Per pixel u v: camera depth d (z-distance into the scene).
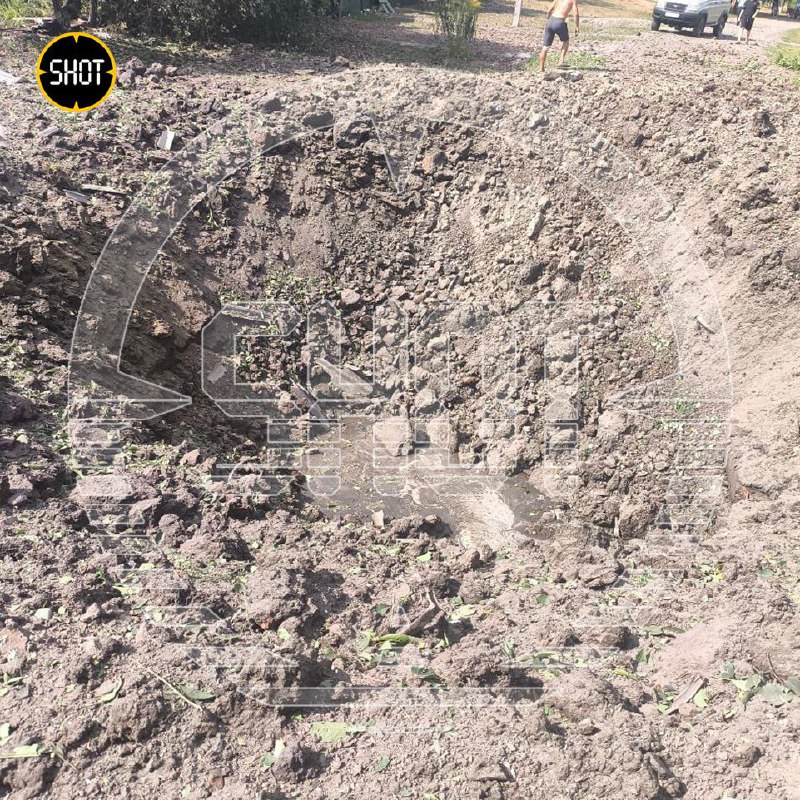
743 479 7.75
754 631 5.53
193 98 13.12
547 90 12.62
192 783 4.27
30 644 4.84
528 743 4.65
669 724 4.90
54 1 15.74
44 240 8.95
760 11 40.41
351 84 13.12
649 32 21.66
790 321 9.12
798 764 4.57
